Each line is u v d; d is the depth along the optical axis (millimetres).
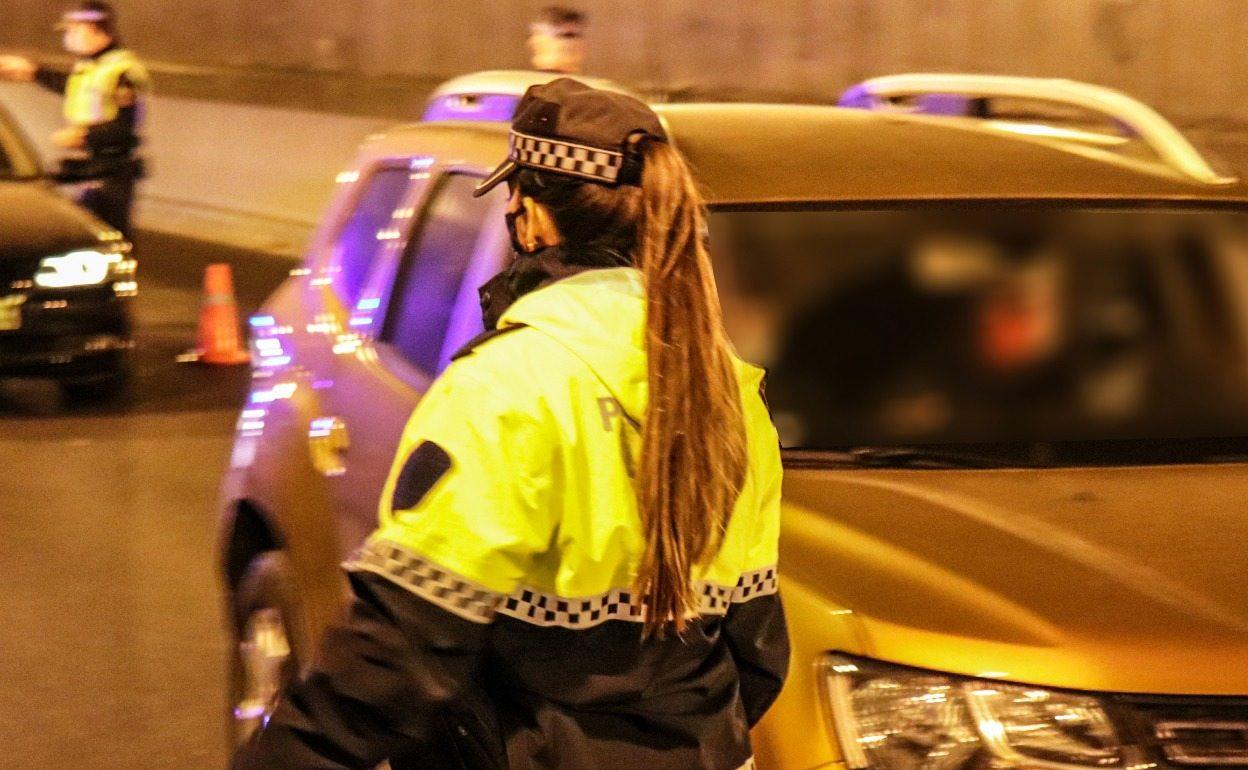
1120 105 5512
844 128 5262
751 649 2824
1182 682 3381
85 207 12938
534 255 2715
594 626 2561
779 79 19953
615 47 21672
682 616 2553
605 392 2551
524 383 2520
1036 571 3658
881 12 18734
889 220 4855
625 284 2633
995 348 4773
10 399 11750
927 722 3367
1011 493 4125
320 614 5023
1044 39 16922
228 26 27031
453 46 23875
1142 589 3611
